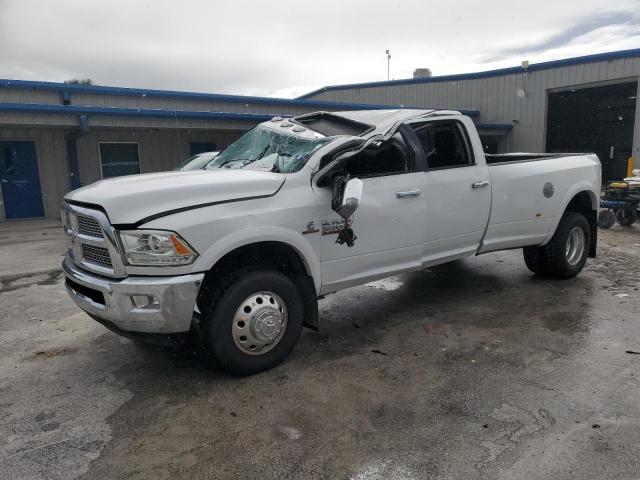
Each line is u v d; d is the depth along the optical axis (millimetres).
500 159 6742
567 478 2668
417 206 4734
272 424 3258
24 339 4840
